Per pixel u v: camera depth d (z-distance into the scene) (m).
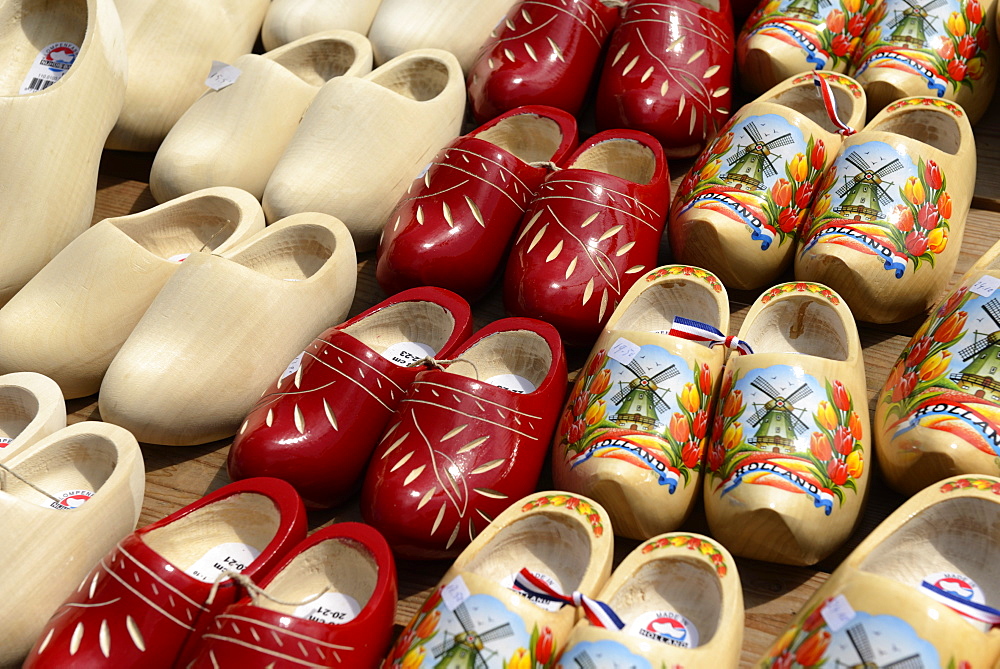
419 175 1.52
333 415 1.21
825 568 1.13
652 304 1.37
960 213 1.35
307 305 1.39
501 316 1.51
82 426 1.27
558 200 1.40
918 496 1.03
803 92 1.56
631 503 1.10
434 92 1.79
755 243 1.35
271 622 0.95
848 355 1.18
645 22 1.66
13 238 1.51
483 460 1.15
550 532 1.11
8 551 1.10
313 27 1.89
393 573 1.04
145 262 1.43
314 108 1.61
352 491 1.26
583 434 1.15
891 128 1.47
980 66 1.57
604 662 0.89
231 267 1.33
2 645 1.09
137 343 1.32
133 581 1.02
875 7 1.62
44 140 1.52
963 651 0.84
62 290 1.42
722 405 1.17
